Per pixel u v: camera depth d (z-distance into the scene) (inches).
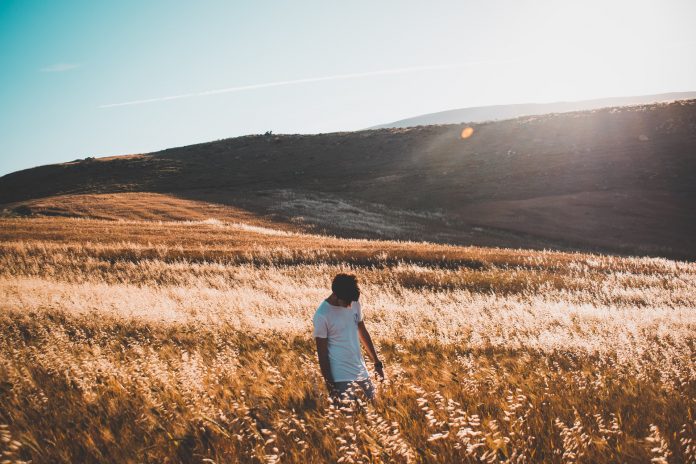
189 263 1117.7
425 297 751.7
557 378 236.5
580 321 522.0
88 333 366.0
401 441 125.0
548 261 1267.2
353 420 147.9
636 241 2443.4
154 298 563.5
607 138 4074.8
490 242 2452.0
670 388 213.2
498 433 131.1
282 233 1956.2
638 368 251.6
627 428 155.7
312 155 5098.4
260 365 243.3
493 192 3393.2
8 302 468.1
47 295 520.7
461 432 123.0
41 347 272.7
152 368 210.5
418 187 3705.7
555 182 3405.5
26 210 2851.9
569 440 131.6
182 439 138.4
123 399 174.7
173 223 2025.1
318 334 192.9
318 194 3690.9
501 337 401.7
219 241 1553.9
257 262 1184.2
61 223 1827.0
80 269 914.7
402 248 1450.5
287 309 546.9
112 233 1596.9
